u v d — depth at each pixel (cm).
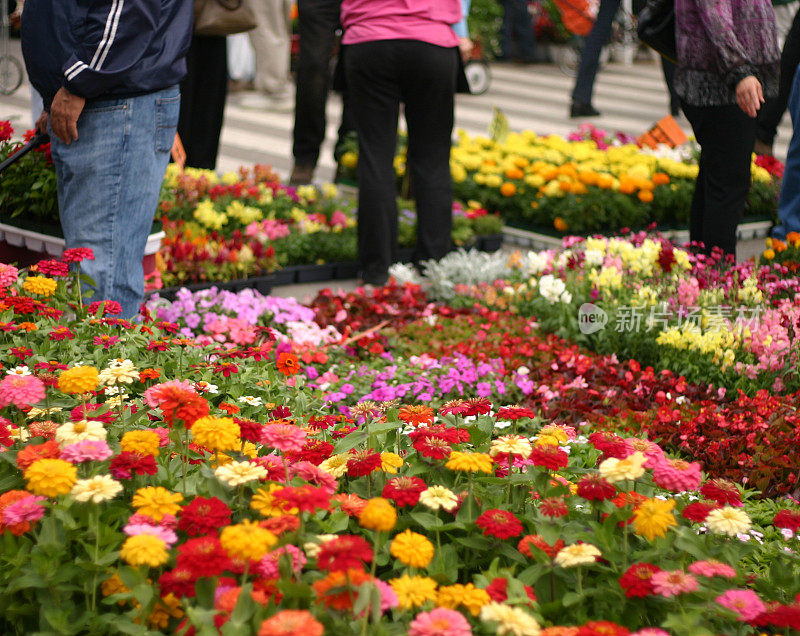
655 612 333
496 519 337
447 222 897
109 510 331
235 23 995
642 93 2239
